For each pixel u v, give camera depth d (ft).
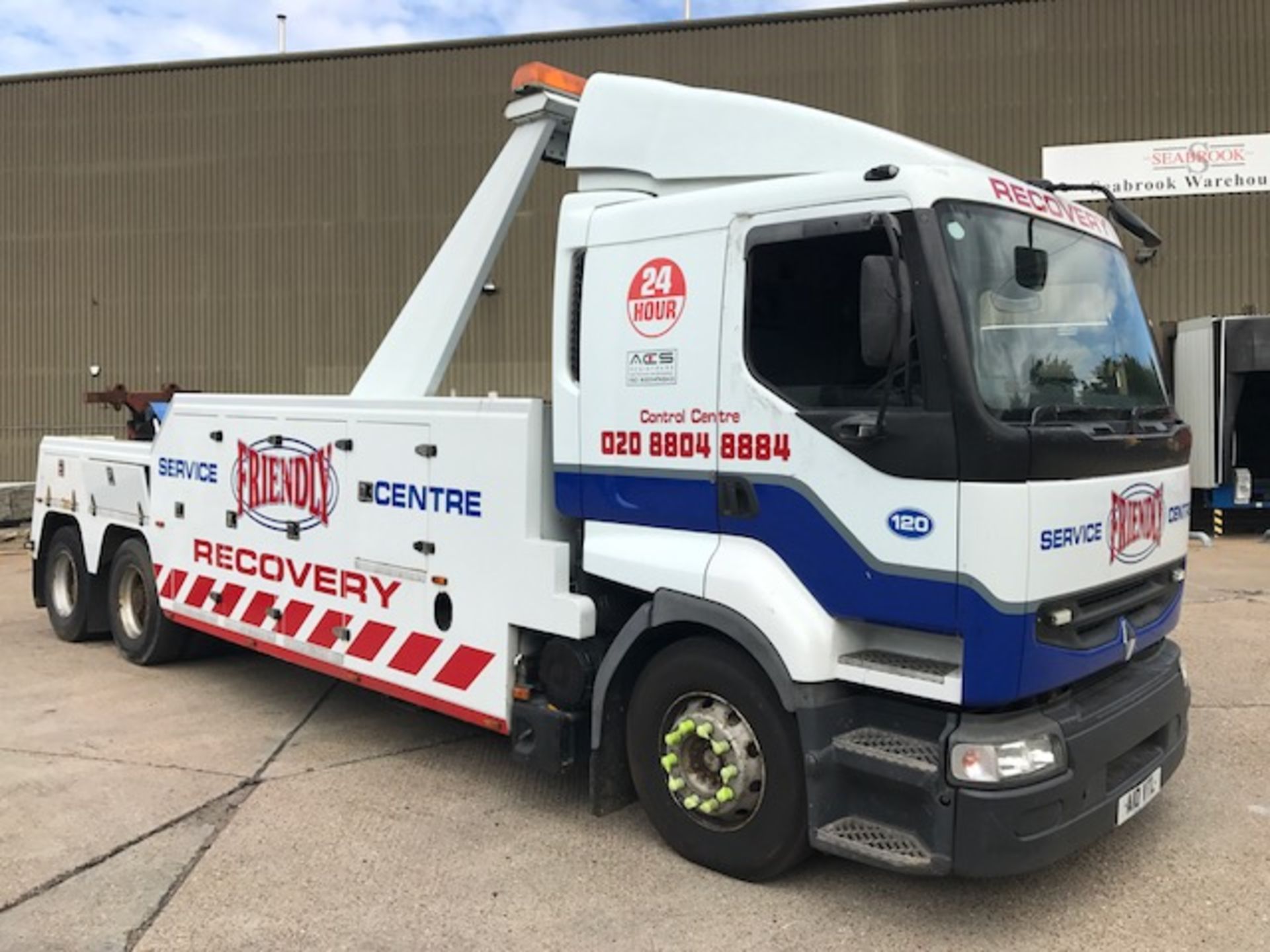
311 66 63.10
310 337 64.13
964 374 10.18
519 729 14.08
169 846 13.53
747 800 12.06
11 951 10.79
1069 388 11.55
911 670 10.81
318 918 11.55
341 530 16.84
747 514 11.88
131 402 27.61
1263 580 34.06
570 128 18.40
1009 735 10.37
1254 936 10.98
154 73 65.41
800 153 12.01
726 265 12.03
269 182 64.18
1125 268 13.52
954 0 56.08
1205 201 55.57
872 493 10.82
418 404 15.44
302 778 16.15
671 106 13.14
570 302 13.84
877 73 56.95
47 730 18.67
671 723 12.87
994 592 10.12
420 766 16.75
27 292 68.13
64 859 13.10
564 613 13.42
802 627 11.23
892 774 10.64
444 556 15.03
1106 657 11.51
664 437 12.64
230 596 19.54
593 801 13.48
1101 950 10.73
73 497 25.58
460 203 61.57
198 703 20.47
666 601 12.50
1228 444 44.04
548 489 14.06
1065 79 55.88
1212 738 17.69
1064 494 10.58
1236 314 54.54
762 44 57.67
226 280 65.21
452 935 11.18
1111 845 13.37
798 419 11.33
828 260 11.20
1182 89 55.11
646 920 11.46
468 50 61.00
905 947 10.82
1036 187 12.50
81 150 66.80
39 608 31.40
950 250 10.50
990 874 10.19
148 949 10.88
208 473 20.10
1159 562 12.55
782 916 11.52
